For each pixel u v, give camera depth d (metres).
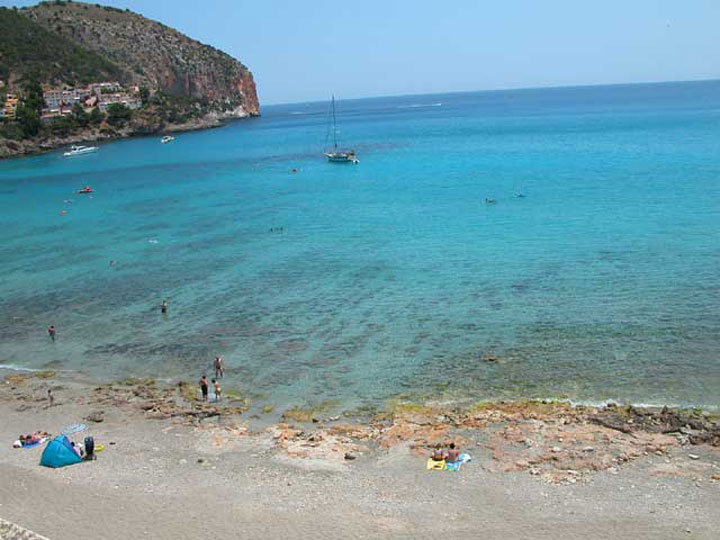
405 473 26.23
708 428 28.48
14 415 33.19
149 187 108.81
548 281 48.91
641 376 34.03
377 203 83.25
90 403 34.31
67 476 26.84
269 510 23.91
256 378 36.34
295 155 149.50
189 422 31.81
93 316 47.25
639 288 46.31
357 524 22.78
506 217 70.38
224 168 130.88
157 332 43.62
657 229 61.19
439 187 92.62
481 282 49.66
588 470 25.62
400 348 39.06
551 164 109.31
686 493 23.72
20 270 59.97
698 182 82.81
